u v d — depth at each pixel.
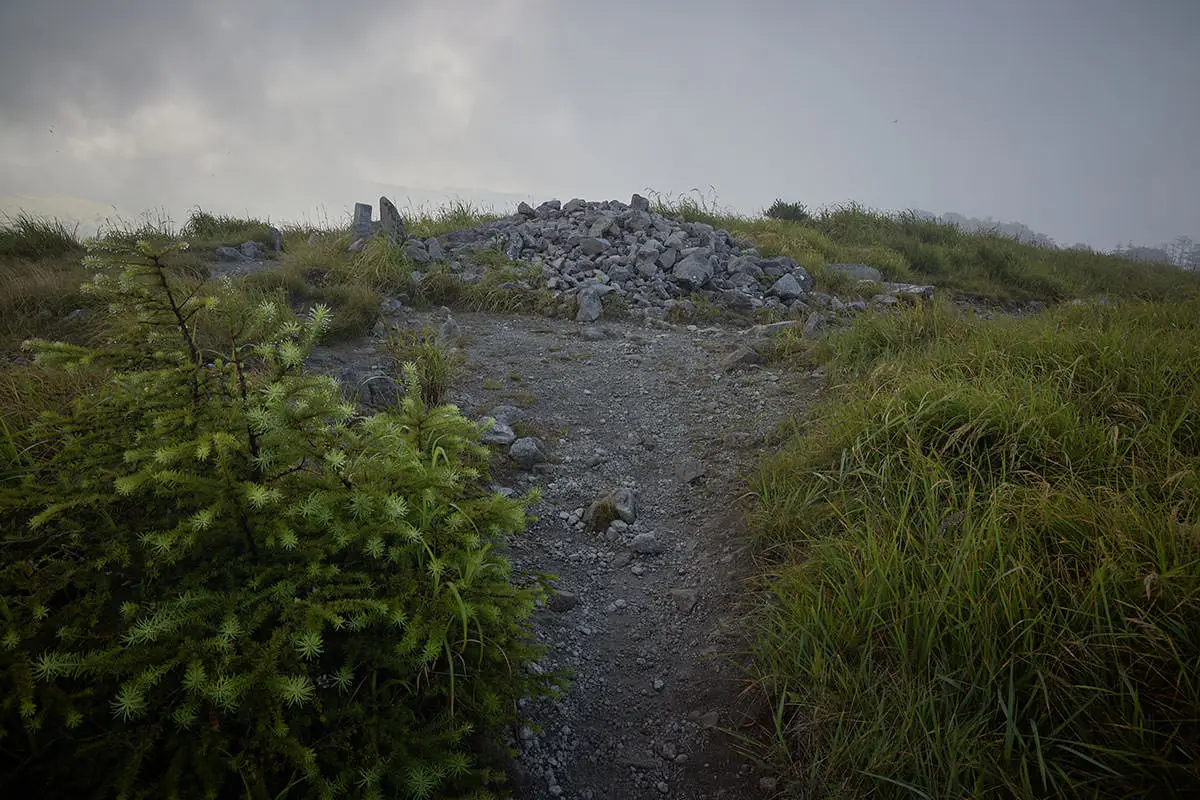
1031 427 3.21
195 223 11.88
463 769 1.79
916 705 2.11
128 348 2.15
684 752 2.37
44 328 5.38
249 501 1.82
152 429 1.99
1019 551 2.39
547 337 6.78
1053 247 18.39
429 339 5.40
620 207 10.69
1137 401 3.53
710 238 9.63
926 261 12.51
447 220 12.16
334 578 1.91
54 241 8.67
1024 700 2.08
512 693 2.09
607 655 2.84
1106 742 1.90
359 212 9.55
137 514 1.95
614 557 3.48
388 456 2.27
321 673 1.85
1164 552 2.18
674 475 4.22
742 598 2.99
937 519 2.79
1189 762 1.78
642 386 5.59
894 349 5.11
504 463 4.19
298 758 1.53
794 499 3.35
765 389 5.25
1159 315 5.00
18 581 1.68
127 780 1.43
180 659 1.56
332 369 5.11
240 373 2.07
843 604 2.49
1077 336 4.26
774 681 2.43
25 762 1.47
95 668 1.51
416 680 1.97
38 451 2.55
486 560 2.27
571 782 2.25
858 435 3.49
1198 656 1.94
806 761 2.19
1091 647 2.06
